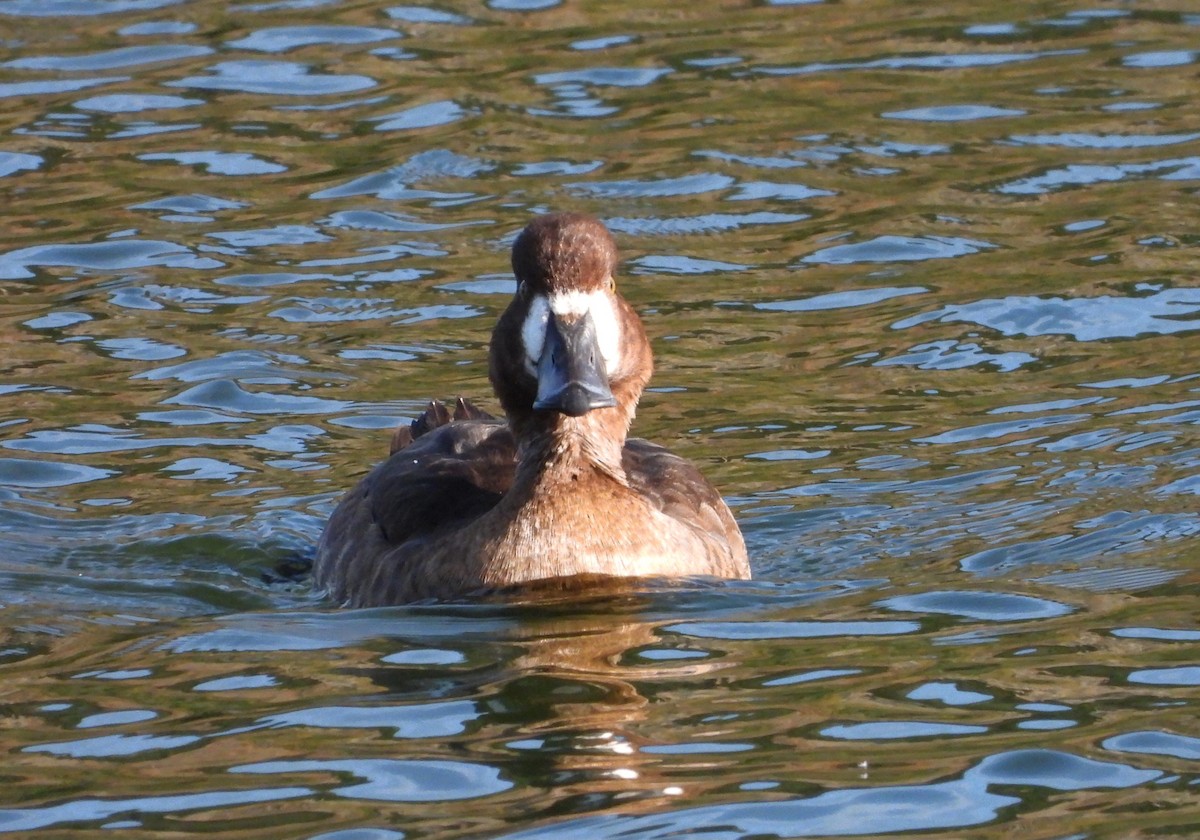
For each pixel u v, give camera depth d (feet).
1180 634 31.32
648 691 29.58
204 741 27.84
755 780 25.91
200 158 62.34
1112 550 36.14
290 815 25.13
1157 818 24.52
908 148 62.13
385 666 31.09
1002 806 24.98
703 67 69.26
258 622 34.09
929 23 73.20
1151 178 59.11
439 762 26.81
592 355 33.91
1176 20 72.49
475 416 41.45
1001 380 46.75
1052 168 60.23
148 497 41.45
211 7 75.97
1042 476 40.75
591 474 35.40
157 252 55.83
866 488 40.93
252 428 45.34
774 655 31.14
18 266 54.90
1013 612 32.96
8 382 47.73
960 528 38.29
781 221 57.36
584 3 75.82
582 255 34.65
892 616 33.06
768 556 37.60
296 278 54.19
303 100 66.74
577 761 26.66
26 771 26.86
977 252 54.75
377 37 72.49
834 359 48.52
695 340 49.96
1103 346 48.34
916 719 28.04
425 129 64.23
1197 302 50.62
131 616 34.60
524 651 31.65
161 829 24.77
